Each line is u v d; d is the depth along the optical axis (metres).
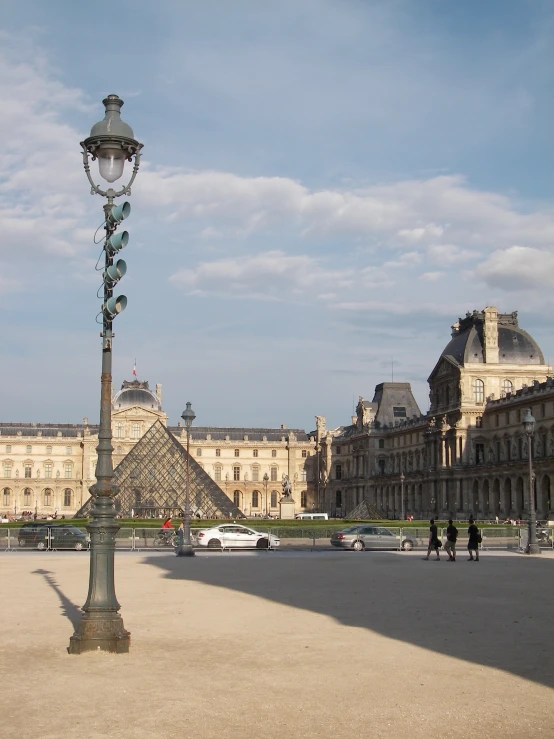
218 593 47.72
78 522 131.25
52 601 44.06
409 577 58.75
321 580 55.97
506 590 50.12
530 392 178.38
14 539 103.50
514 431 185.00
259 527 108.12
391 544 99.00
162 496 170.00
